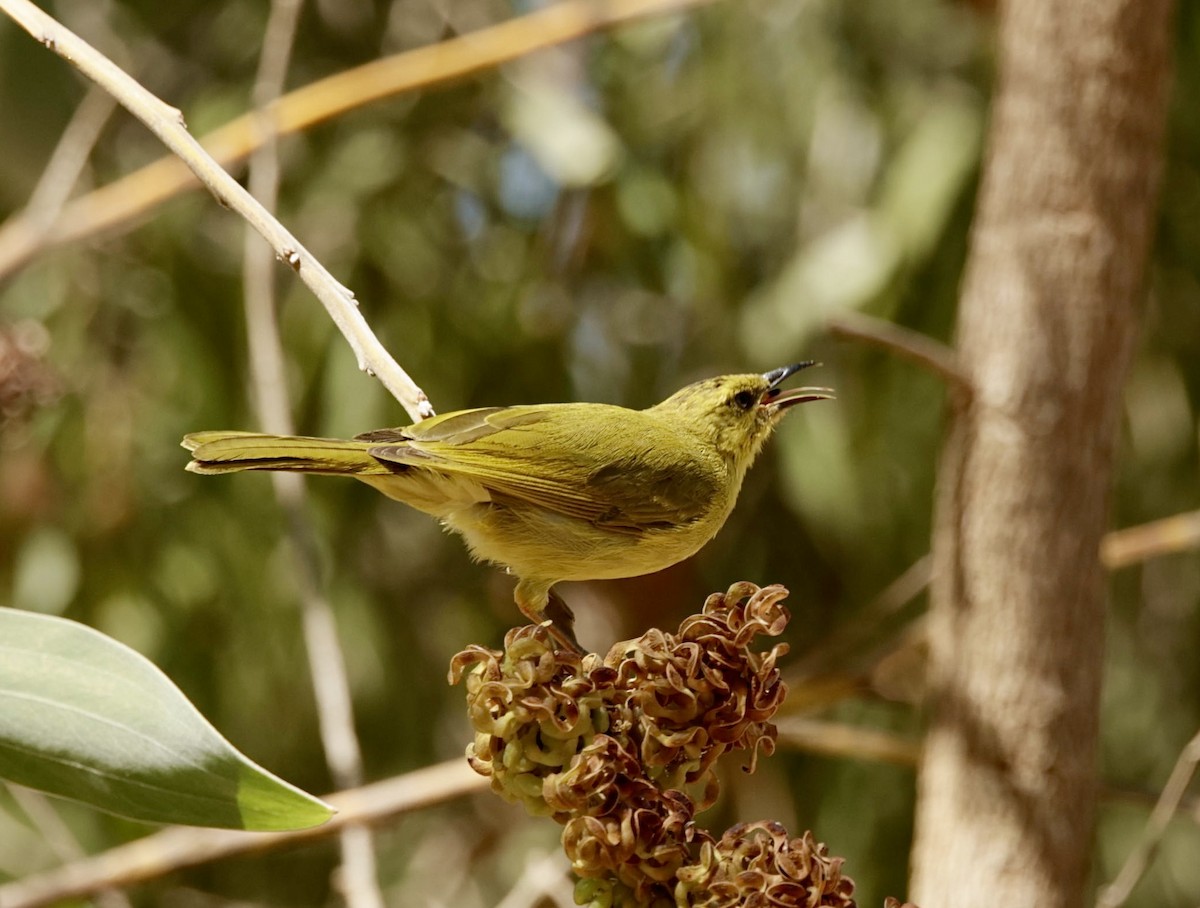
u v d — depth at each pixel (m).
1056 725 7.03
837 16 11.38
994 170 7.56
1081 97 7.34
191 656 11.08
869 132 11.31
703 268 11.55
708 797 4.69
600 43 12.01
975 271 7.53
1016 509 7.17
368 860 7.27
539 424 6.61
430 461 5.95
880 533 11.39
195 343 11.08
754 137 11.60
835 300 10.41
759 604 4.61
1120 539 9.07
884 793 11.30
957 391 7.26
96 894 7.91
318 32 12.17
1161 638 12.06
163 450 11.16
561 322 11.95
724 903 4.28
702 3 9.51
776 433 11.51
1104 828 11.66
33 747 4.62
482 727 4.57
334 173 11.69
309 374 11.08
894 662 9.16
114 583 11.01
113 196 9.16
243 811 4.58
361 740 11.79
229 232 11.51
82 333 11.09
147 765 4.59
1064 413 7.20
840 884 4.34
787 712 9.01
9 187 10.80
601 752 4.40
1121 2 7.32
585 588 12.56
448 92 11.83
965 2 10.95
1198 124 11.27
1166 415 11.57
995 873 6.91
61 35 5.16
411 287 11.61
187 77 12.04
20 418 8.92
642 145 11.84
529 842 12.33
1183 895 11.56
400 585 12.45
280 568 11.09
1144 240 7.43
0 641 4.68
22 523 10.95
